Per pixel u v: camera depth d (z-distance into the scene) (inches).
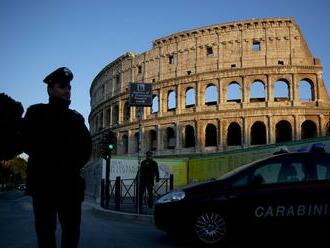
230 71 2920.8
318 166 468.8
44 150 231.8
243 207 451.8
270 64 2886.3
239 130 3083.2
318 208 448.8
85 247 433.7
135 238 510.3
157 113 3184.1
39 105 241.0
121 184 1147.9
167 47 3250.5
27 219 748.0
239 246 457.7
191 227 458.9
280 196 450.9
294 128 2733.8
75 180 235.6
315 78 2815.0
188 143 3213.6
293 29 2898.6
